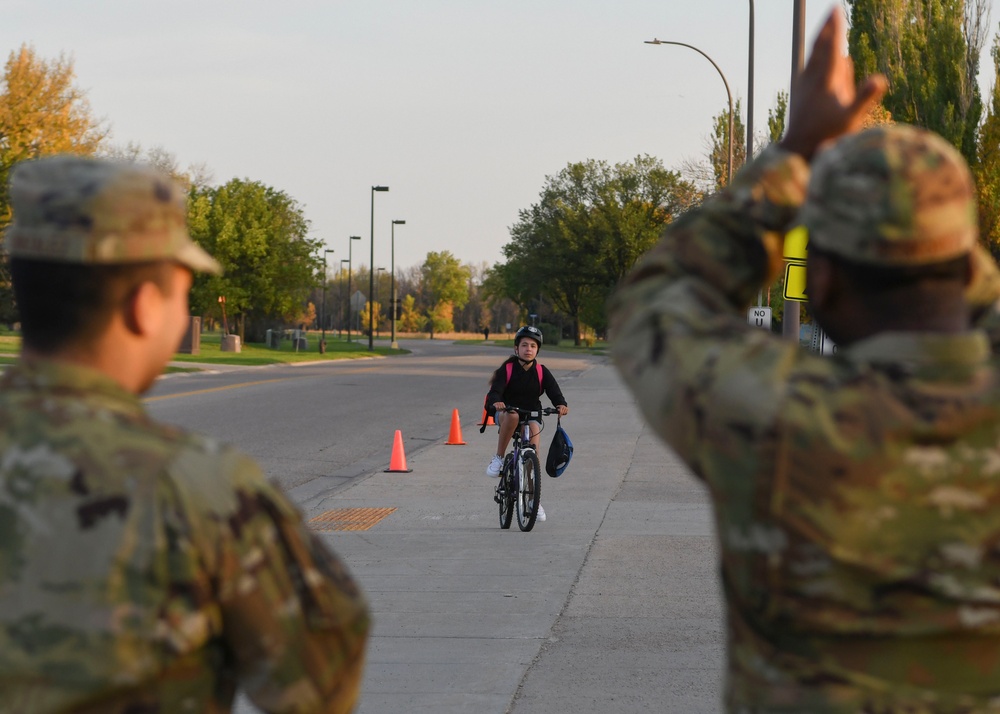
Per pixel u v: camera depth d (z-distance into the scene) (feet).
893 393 15.66
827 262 16.57
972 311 19.69
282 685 16.99
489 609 73.31
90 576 15.88
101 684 15.70
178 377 364.17
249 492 16.81
